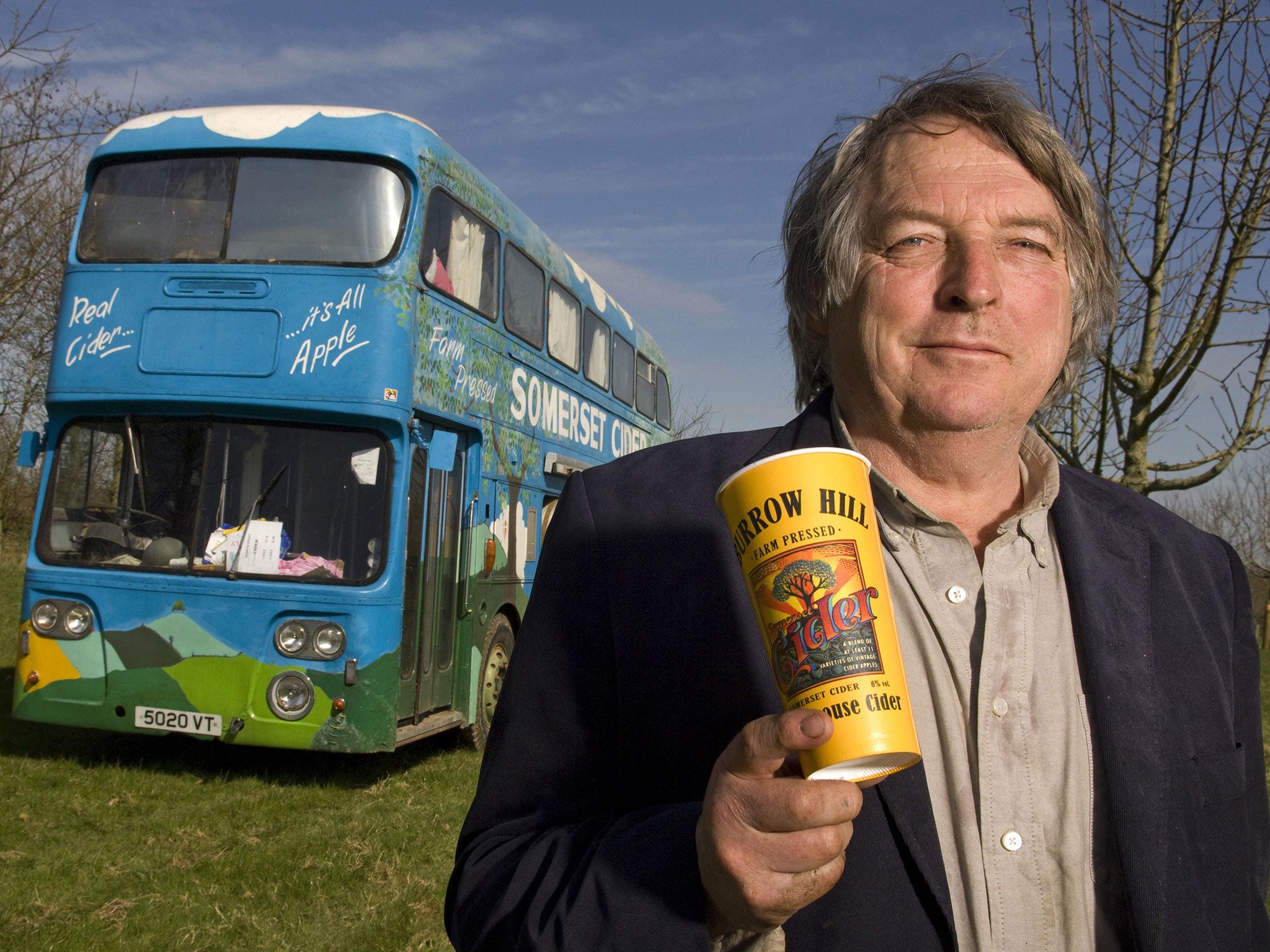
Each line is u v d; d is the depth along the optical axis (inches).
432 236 291.1
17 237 705.6
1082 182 74.5
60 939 178.7
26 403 1028.5
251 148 281.9
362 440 272.7
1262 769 71.8
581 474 73.2
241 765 304.3
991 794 61.2
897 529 68.0
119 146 287.3
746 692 61.5
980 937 58.6
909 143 71.6
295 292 271.0
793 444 71.9
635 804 63.0
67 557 275.9
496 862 59.9
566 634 66.3
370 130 282.5
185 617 265.6
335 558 267.3
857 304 71.1
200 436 274.2
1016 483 72.8
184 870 217.0
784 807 42.7
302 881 212.8
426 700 298.5
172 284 274.1
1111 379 224.5
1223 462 227.3
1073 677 65.1
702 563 65.1
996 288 65.9
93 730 339.9
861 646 45.5
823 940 55.3
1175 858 60.9
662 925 50.5
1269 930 67.2
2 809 250.2
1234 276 205.8
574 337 427.2
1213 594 73.2
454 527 317.1
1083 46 216.4
